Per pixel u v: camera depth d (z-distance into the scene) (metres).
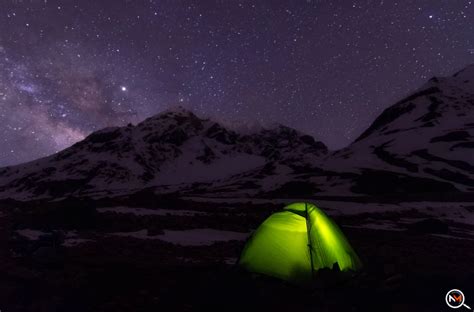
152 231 18.41
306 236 10.34
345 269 10.58
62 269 10.99
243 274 10.32
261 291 9.12
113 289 9.31
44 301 8.42
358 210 33.62
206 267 11.70
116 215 21.34
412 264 12.98
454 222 29.72
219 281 9.84
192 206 32.75
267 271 10.18
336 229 11.49
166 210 28.88
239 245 16.58
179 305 8.26
